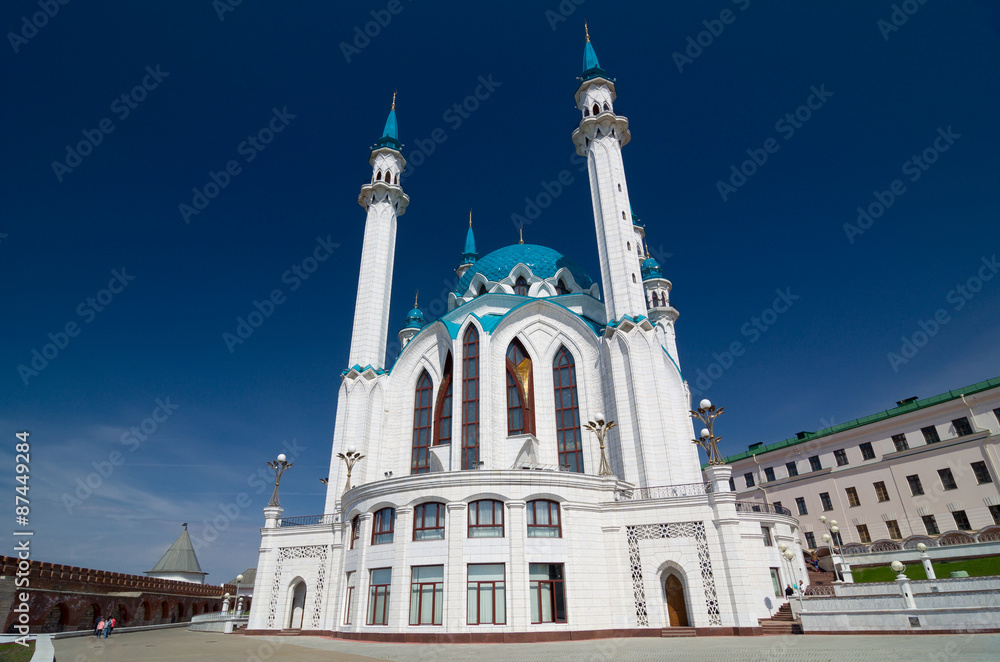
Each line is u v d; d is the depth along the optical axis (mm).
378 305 62156
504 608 31500
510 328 55062
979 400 53344
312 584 42219
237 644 32562
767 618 33375
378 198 68312
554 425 51125
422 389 57219
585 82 65062
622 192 58781
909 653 20484
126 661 23594
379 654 26188
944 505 53688
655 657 22938
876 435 60875
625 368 48875
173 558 87562
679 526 34656
